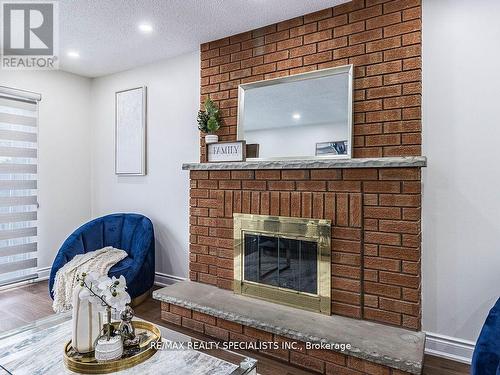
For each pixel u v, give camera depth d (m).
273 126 2.57
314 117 2.39
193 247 2.93
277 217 2.45
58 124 3.76
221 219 2.75
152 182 3.56
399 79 2.10
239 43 2.76
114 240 3.28
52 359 1.45
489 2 1.96
